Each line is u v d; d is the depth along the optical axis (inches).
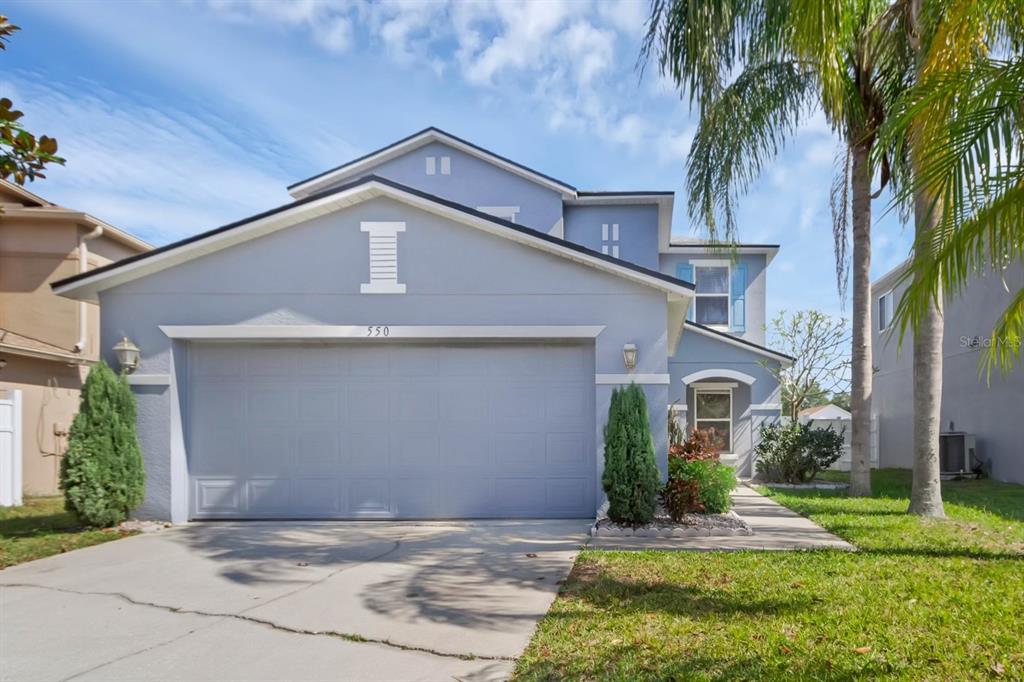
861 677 156.8
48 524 364.8
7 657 182.2
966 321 657.6
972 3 225.9
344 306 372.8
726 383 677.9
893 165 411.8
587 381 379.2
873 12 393.4
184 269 373.7
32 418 499.8
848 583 234.1
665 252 716.0
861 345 484.1
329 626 203.3
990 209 185.6
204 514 379.6
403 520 376.8
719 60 324.5
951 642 177.6
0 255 541.0
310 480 380.8
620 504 335.6
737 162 410.3
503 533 340.2
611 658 171.9
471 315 371.2
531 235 363.9
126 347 361.4
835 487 555.5
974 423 641.6
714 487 371.2
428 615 212.2
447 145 616.7
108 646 189.3
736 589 229.5
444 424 380.8
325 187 625.6
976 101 185.5
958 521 358.9
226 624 206.4
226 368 385.7
